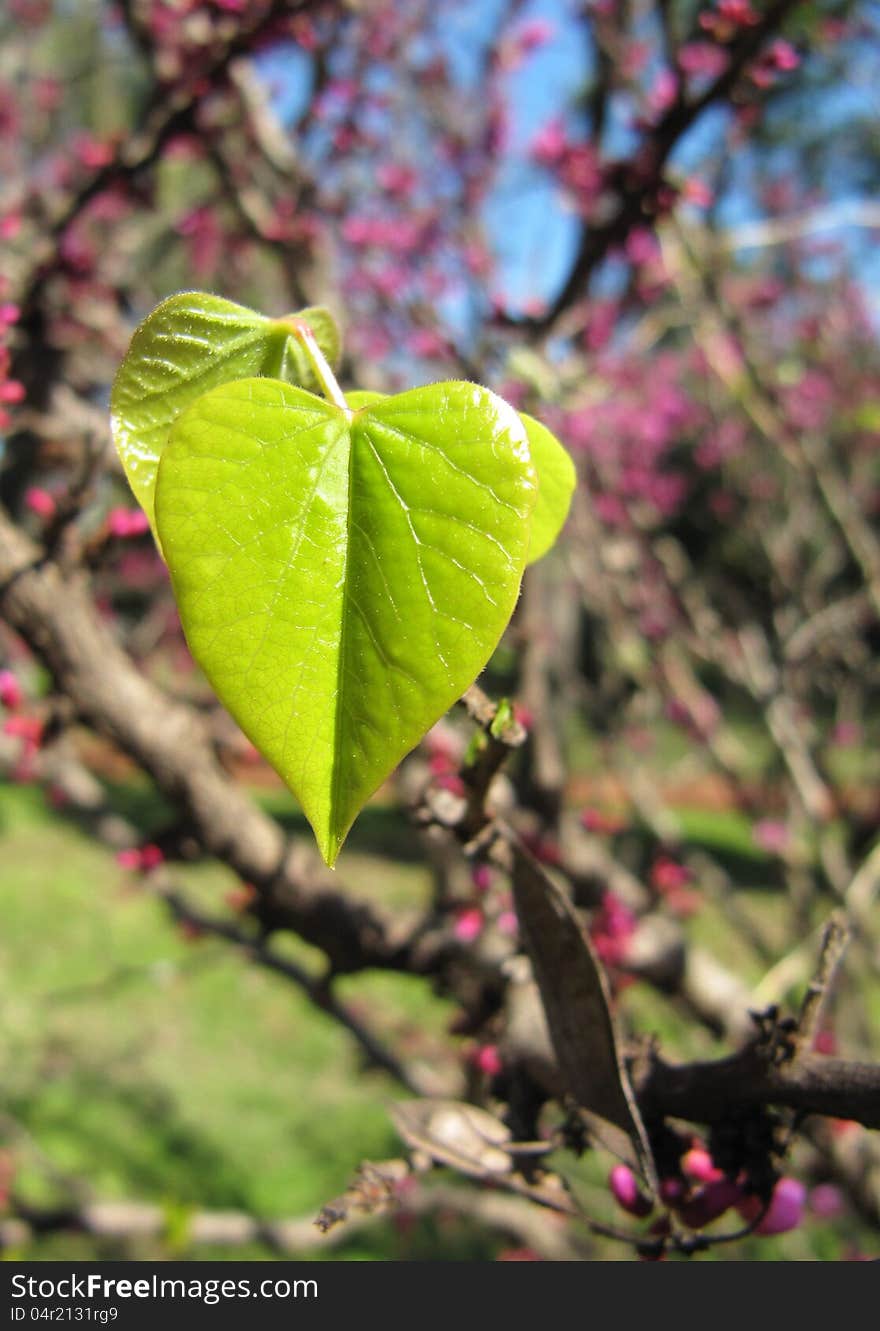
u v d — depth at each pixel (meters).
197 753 0.30
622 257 0.65
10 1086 1.09
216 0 0.38
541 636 0.46
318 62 0.56
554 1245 0.57
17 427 0.35
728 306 0.71
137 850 0.40
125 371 0.14
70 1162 0.95
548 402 0.46
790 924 0.75
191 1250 0.83
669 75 0.47
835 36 0.60
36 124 0.99
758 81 0.38
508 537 0.12
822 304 1.17
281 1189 0.96
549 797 0.45
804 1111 0.17
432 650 0.12
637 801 0.70
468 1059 0.33
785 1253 0.73
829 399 1.17
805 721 0.87
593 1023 0.18
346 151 0.76
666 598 0.92
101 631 0.29
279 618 0.12
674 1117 0.18
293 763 0.12
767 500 1.06
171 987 1.38
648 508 1.20
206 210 0.69
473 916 0.31
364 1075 0.47
